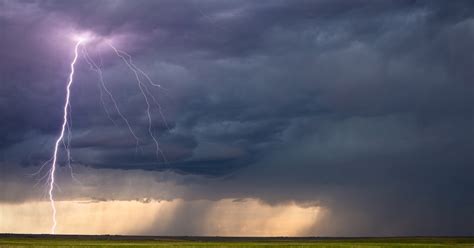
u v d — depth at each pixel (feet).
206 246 280.31
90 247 260.01
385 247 266.98
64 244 300.61
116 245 284.41
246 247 274.16
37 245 270.46
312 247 270.05
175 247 265.34
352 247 267.18
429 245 284.82
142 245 287.89
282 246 279.90
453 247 267.18
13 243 310.24
